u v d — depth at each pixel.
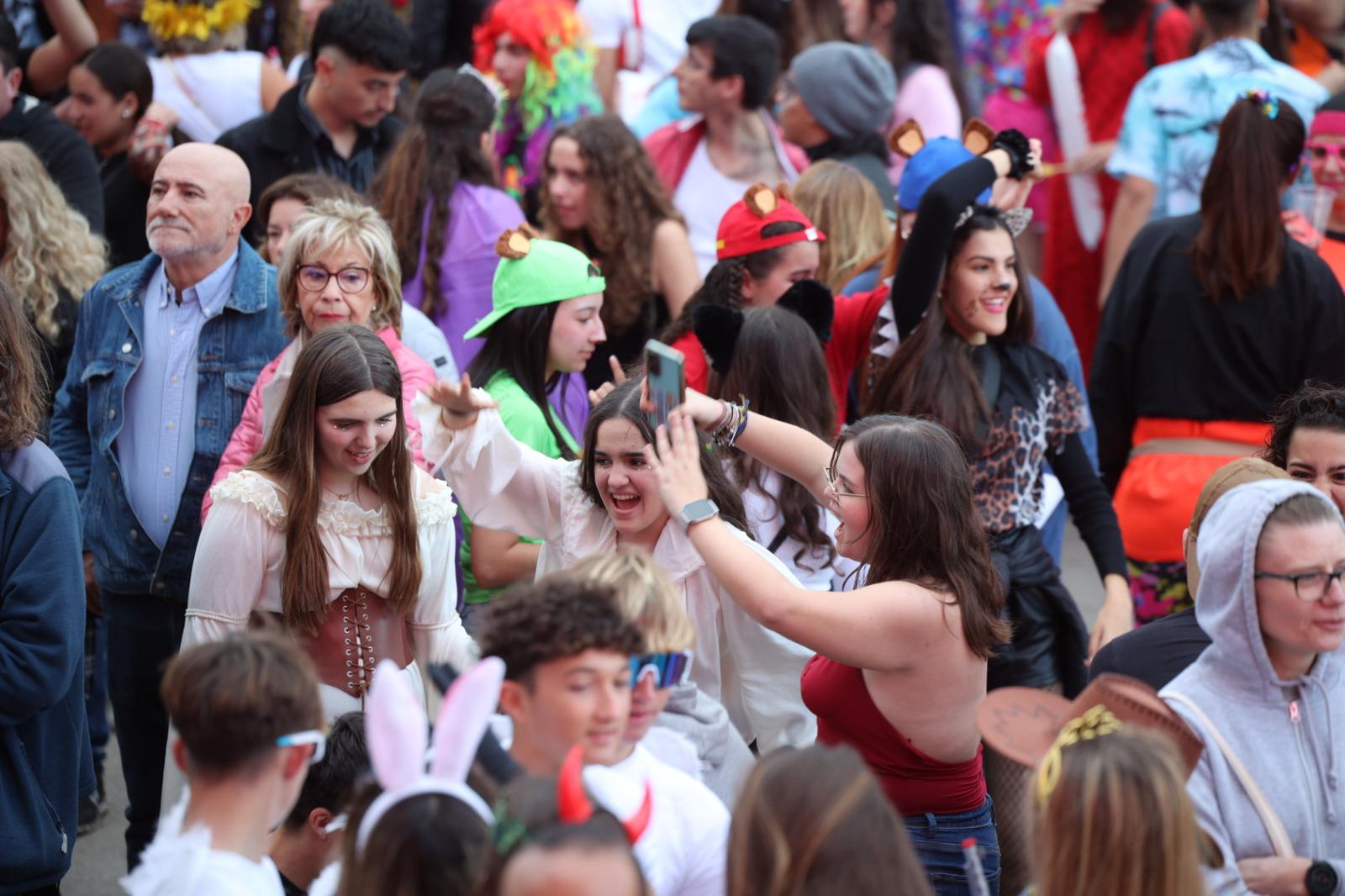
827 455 15.00
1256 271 20.44
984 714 10.89
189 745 9.84
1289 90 26.86
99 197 25.41
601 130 23.61
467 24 32.59
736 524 14.91
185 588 17.41
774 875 8.40
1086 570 30.11
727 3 34.03
